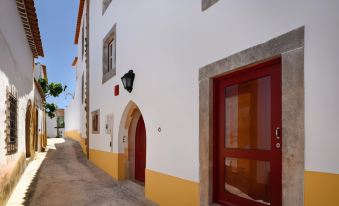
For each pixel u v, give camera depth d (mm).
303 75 2438
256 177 3135
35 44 9172
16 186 6398
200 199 3744
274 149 2904
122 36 7164
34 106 11430
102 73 9156
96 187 6656
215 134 3715
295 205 2449
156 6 5281
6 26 4949
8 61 5113
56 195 5875
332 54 2223
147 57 5598
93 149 10633
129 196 5793
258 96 3156
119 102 7355
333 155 2178
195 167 3912
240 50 3189
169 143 4641
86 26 12367
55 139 26141
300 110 2447
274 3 2764
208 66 3711
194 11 4074
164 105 4855
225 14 3441
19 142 6867
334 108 2191
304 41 2443
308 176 2346
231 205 3395
